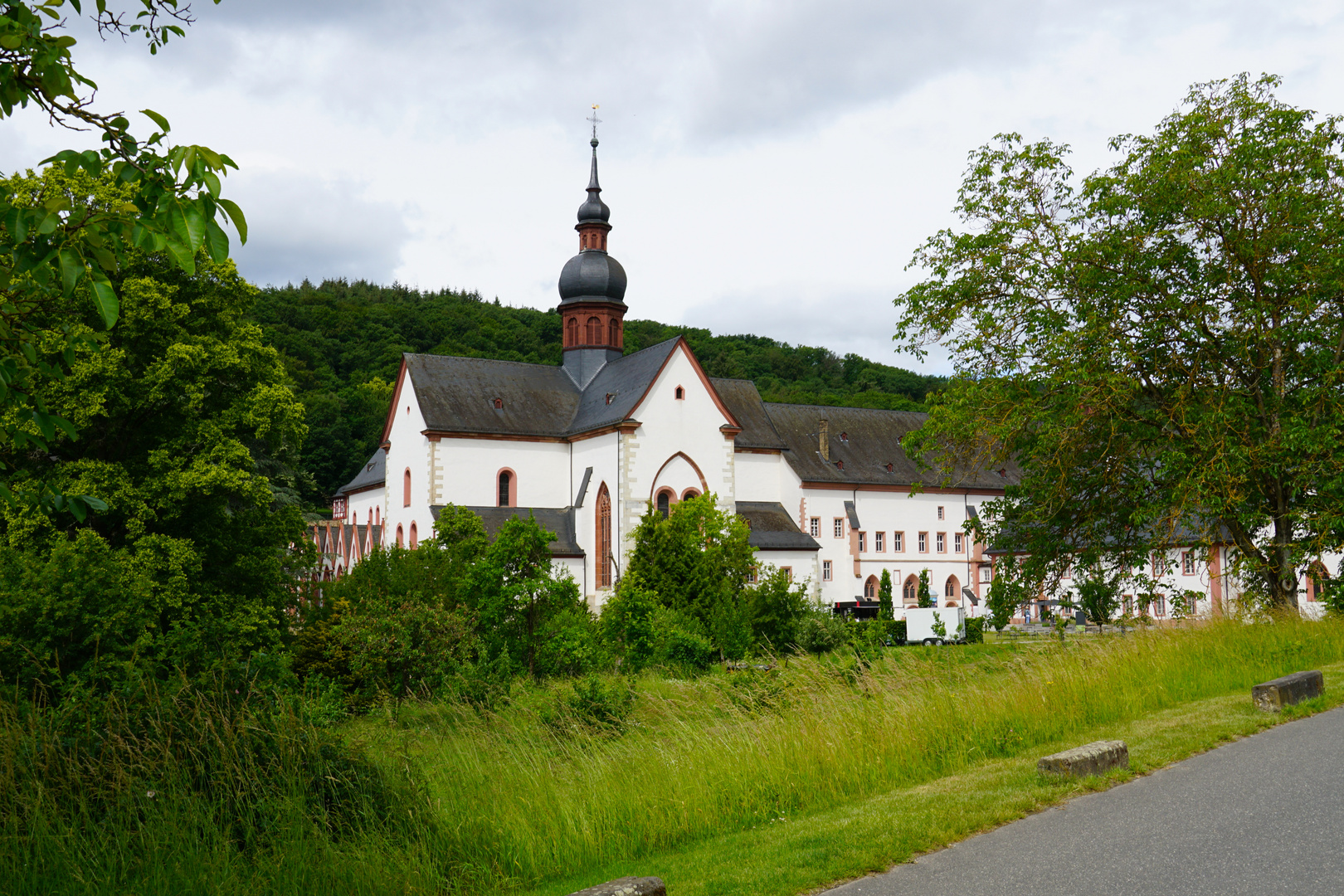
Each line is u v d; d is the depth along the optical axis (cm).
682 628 2853
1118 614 3234
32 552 1456
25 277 559
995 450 2322
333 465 10319
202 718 795
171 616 2119
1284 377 2248
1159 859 643
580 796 923
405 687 1912
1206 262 2225
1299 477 2023
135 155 515
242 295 2592
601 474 5250
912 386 15712
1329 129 2158
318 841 720
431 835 796
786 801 942
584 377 5928
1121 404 2167
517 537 2336
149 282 2262
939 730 1112
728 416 5372
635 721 1427
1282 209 2088
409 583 2864
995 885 616
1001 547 2503
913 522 6700
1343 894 557
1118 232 2209
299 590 2691
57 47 564
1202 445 2036
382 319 14112
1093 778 882
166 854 677
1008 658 1495
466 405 5462
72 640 1256
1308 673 1292
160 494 2256
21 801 684
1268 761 934
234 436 2456
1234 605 1933
